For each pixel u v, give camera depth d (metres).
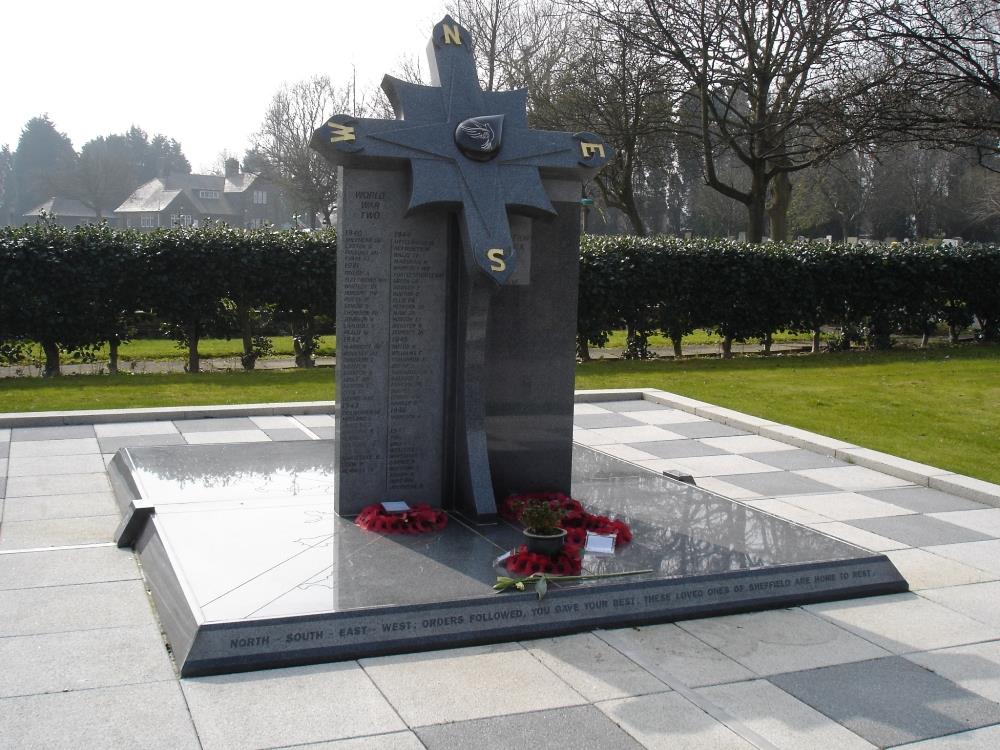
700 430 11.05
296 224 19.59
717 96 24.72
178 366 17.38
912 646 5.01
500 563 5.57
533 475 6.99
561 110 27.59
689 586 5.38
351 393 6.55
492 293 6.33
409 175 6.38
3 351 15.09
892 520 7.46
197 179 85.44
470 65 6.54
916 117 18.23
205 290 15.64
